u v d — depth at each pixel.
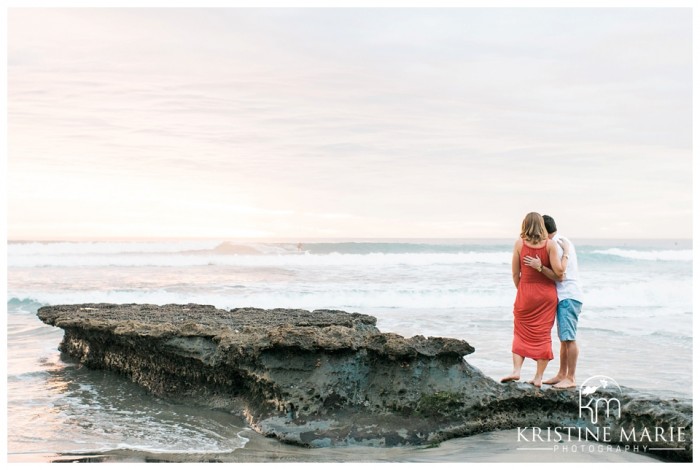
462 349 8.24
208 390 9.27
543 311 8.22
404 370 8.15
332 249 49.22
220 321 10.65
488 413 8.10
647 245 69.19
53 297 20.36
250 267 31.11
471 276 27.14
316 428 7.83
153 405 9.23
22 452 7.42
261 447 7.58
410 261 34.03
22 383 10.43
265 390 8.34
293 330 8.44
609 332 15.20
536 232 8.09
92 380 10.62
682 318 17.59
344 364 8.23
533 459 7.12
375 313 18.06
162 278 26.09
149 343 9.73
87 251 40.72
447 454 7.33
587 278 27.84
